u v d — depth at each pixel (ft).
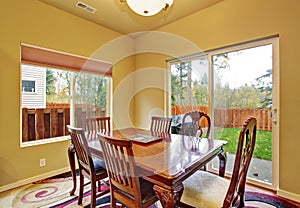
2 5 7.26
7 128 7.48
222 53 8.71
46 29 8.57
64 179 8.43
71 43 9.55
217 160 8.89
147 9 6.53
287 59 6.61
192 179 5.07
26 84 8.76
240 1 7.79
